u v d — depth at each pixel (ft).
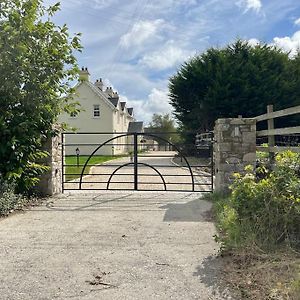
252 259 13.02
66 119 113.70
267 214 14.39
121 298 10.48
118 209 23.53
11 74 24.35
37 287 11.21
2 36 23.53
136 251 14.65
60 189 30.94
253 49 82.07
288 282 10.90
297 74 82.99
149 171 54.75
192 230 17.93
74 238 16.61
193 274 12.15
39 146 27.66
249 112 77.00
